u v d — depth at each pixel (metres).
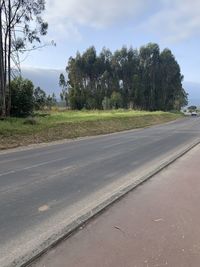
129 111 68.06
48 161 14.31
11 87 36.50
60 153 16.98
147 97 103.38
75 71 103.00
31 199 8.37
